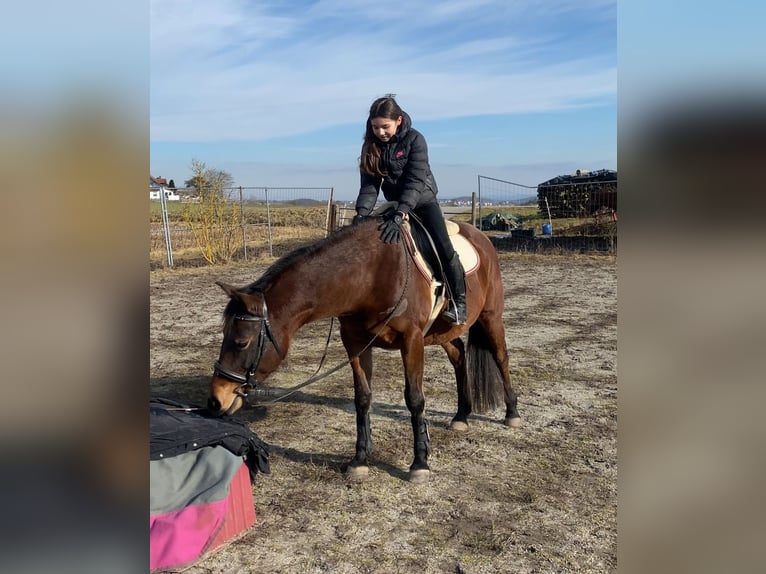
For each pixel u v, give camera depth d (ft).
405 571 8.93
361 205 11.94
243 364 9.89
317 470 12.33
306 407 16.38
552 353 21.40
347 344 11.98
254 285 10.39
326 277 10.49
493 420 15.14
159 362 21.06
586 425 14.70
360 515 10.57
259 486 11.69
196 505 9.13
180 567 8.81
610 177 59.26
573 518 10.41
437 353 22.35
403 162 11.54
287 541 9.78
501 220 64.39
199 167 46.70
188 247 53.72
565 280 38.06
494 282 14.12
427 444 11.95
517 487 11.57
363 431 12.14
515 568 8.98
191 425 9.78
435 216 11.93
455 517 10.50
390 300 11.07
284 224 67.72
